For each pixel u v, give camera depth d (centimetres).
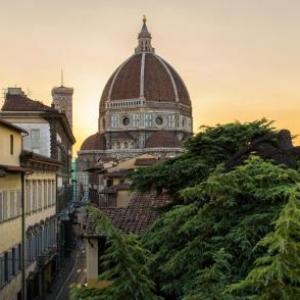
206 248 1350
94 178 11719
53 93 16525
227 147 2244
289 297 861
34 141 6312
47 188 5466
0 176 3291
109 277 1125
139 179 2284
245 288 977
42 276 4884
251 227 1287
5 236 3569
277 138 1759
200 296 1037
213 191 1380
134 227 2470
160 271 1438
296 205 948
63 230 6894
